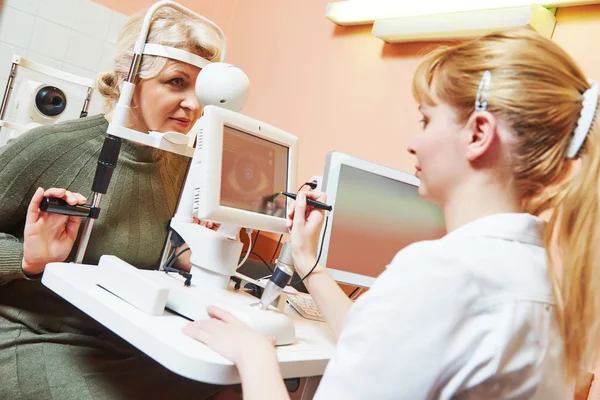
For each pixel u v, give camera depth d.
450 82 0.74
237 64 2.53
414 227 1.48
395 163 1.77
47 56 2.41
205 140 0.95
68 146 1.21
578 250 0.71
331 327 1.01
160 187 1.36
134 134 1.12
